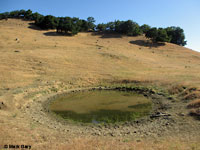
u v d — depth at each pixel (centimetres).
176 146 832
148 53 5850
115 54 4938
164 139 979
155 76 3241
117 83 3081
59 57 4253
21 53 4200
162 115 1496
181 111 1526
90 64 4094
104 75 3431
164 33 7644
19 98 2017
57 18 8575
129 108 1830
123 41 7512
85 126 1378
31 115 1619
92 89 2859
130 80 3095
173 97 2073
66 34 7612
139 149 823
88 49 5353
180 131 1102
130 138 1064
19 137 1022
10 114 1502
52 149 866
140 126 1320
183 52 6284
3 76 2822
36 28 7919
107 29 9838
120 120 1490
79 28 8375
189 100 1802
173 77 3072
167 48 6812
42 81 2870
